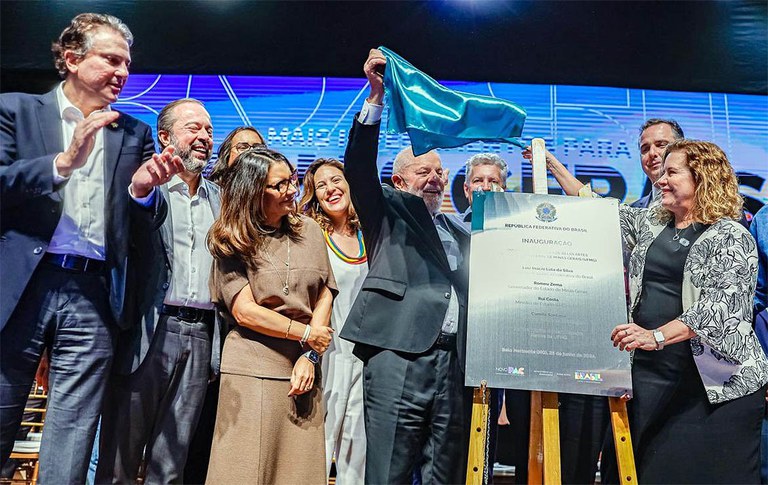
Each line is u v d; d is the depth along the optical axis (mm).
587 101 4719
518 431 3057
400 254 2520
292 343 2260
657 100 4723
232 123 4672
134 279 2387
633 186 4656
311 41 4477
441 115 2477
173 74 4660
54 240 2248
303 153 4664
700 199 2436
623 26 4379
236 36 4461
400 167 3150
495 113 2523
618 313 2406
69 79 2377
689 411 2359
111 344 2295
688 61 4449
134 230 2377
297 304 2244
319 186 2947
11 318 2180
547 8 4375
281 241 2320
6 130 2252
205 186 2689
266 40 4473
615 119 4707
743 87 4582
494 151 4668
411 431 2348
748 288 2316
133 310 2365
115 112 2117
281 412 2189
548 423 2336
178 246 2502
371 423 2367
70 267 2244
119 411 2332
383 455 2307
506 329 2383
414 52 4488
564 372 2340
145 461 2408
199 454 2645
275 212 2316
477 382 2324
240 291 2236
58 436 2172
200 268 2523
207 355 2488
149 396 2354
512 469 3941
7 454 2166
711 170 2451
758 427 2307
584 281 2439
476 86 4652
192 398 2422
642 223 2617
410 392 2363
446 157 4656
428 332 2402
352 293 2857
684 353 2404
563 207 2543
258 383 2182
